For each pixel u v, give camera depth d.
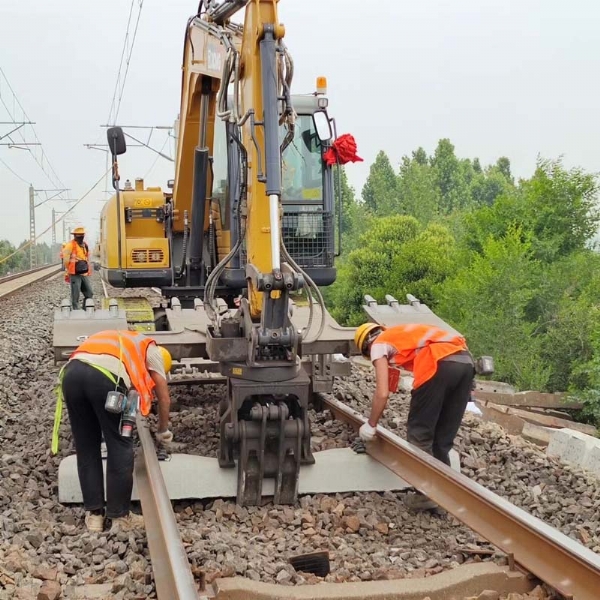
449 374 5.88
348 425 7.45
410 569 4.58
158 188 10.98
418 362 5.93
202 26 7.98
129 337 5.45
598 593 3.64
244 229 6.11
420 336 5.99
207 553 4.61
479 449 7.31
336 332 7.02
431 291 17.61
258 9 5.46
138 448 6.31
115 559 4.71
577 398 11.22
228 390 5.91
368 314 7.72
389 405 8.98
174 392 9.13
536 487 6.37
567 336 13.52
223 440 5.82
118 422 5.21
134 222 10.38
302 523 5.45
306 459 5.93
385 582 4.11
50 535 5.09
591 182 17.36
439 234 20.50
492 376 13.30
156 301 11.53
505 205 18.02
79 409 5.24
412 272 18.39
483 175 60.38
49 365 12.02
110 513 5.27
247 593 3.90
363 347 6.30
